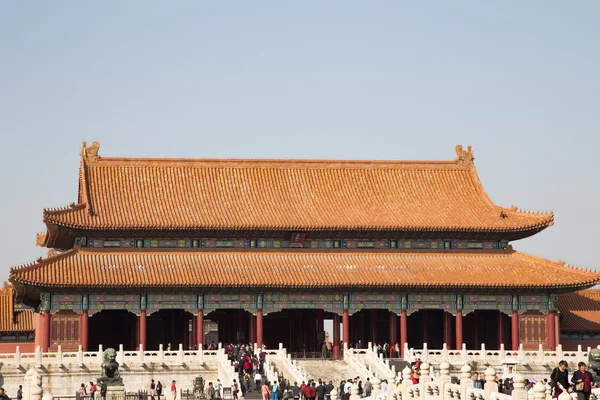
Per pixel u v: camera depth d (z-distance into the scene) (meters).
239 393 99.38
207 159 140.88
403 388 74.56
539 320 131.62
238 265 129.38
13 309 143.88
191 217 131.00
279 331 138.75
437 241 134.88
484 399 62.62
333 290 128.88
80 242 128.38
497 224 134.25
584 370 62.25
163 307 126.06
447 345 132.38
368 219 133.75
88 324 128.38
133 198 134.25
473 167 144.75
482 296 131.25
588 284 129.75
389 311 133.12
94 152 139.12
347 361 116.75
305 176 141.38
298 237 131.50
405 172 143.75
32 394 78.19
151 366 114.12
